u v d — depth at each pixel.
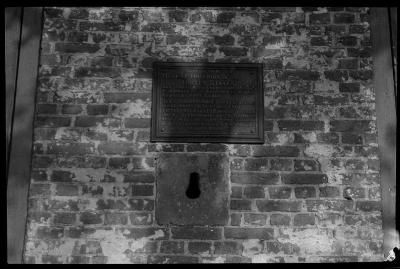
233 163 3.20
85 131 3.22
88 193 3.13
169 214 3.12
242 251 3.08
